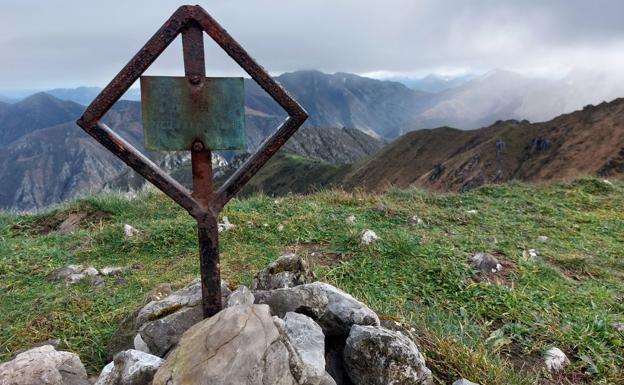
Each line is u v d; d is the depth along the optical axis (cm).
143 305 366
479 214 838
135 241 629
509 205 922
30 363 255
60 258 593
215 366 207
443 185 10606
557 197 1003
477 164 10581
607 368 359
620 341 391
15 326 392
